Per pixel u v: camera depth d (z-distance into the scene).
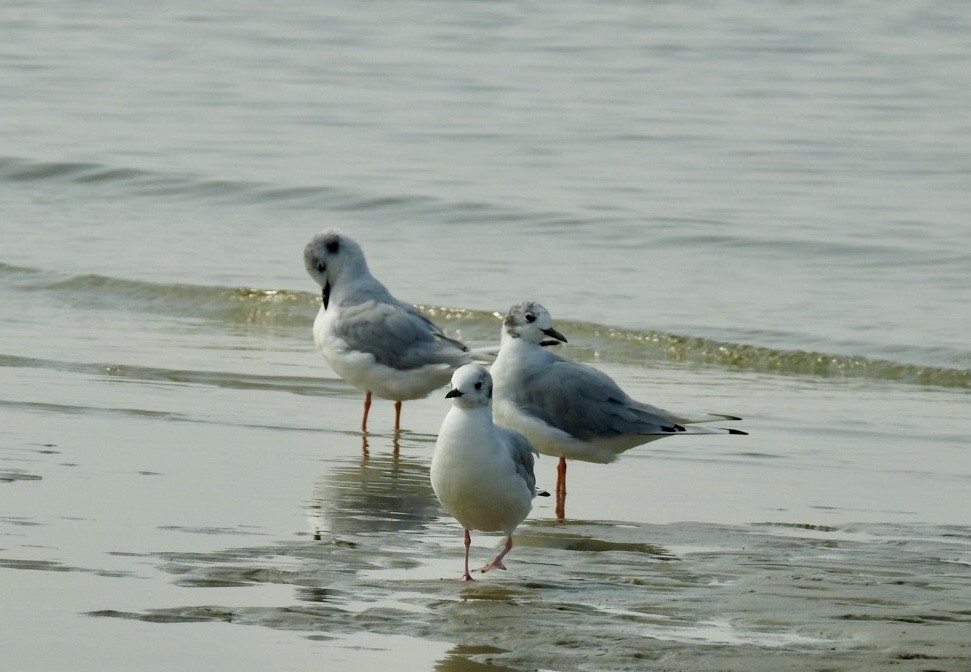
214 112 32.22
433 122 31.09
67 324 18.58
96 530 9.96
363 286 14.62
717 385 16.66
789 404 15.83
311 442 13.38
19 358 16.38
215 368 16.47
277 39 39.66
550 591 8.94
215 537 9.95
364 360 14.00
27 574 8.92
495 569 9.44
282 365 16.91
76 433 13.05
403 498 11.41
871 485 12.45
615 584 9.13
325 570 9.23
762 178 26.86
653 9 42.38
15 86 34.50
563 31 39.84
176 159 28.03
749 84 34.31
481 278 21.06
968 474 12.93
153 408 14.31
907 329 18.69
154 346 17.53
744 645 7.86
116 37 39.94
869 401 16.09
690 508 11.54
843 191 25.95
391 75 35.50
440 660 7.61
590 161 28.06
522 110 32.03
